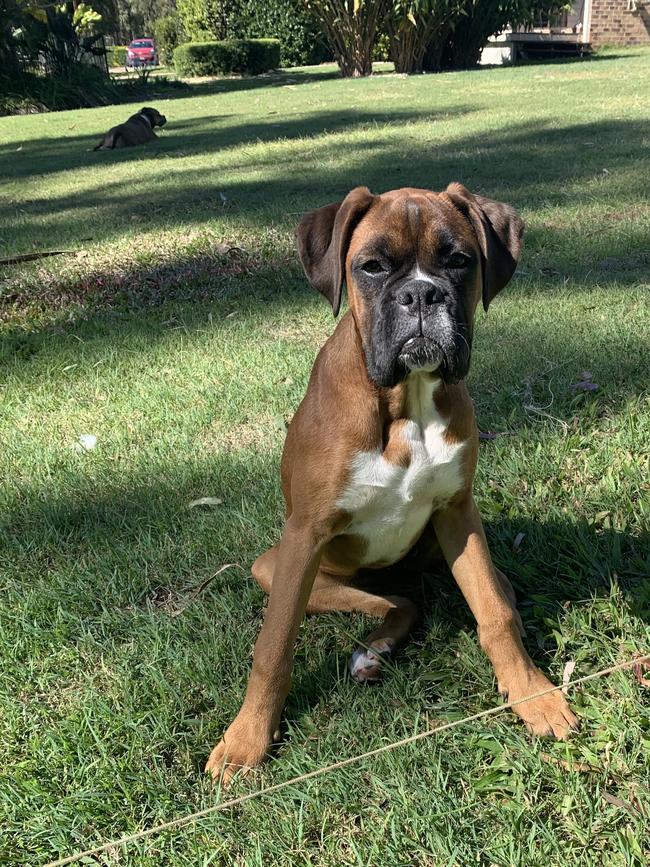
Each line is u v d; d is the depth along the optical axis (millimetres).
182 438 1522
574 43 10086
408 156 3646
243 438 1525
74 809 911
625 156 3277
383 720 981
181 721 1001
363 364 989
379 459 989
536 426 1461
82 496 1396
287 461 1103
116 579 1210
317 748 951
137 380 1754
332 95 6895
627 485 1282
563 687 961
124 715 1000
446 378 968
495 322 1828
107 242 2662
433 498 1025
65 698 1046
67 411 1664
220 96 8164
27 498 1402
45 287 2273
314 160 3770
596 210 2539
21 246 2703
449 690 1003
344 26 8562
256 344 1861
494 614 995
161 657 1074
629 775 894
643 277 2016
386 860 844
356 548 1081
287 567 985
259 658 961
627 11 10094
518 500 1284
